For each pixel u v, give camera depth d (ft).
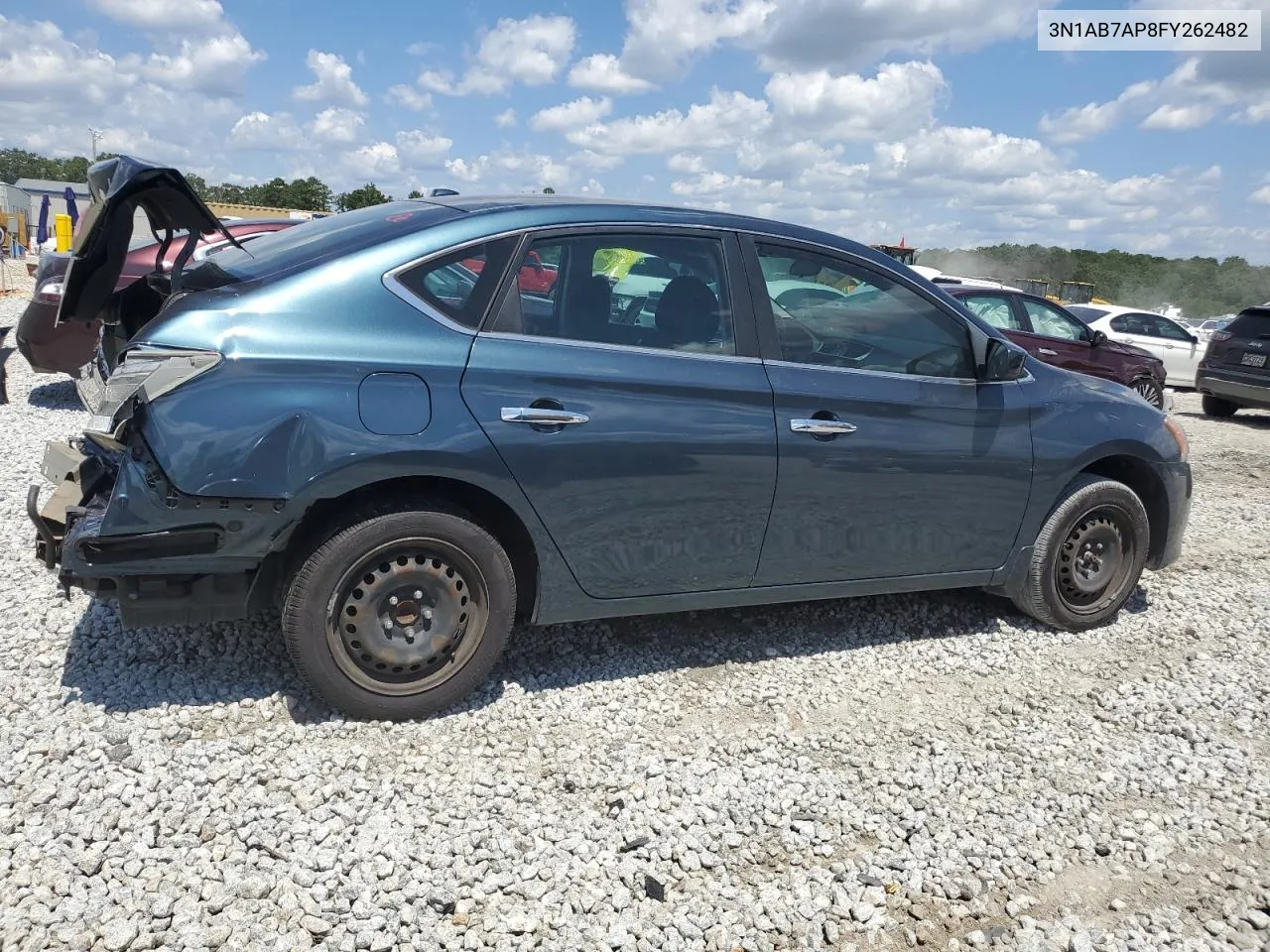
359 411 10.30
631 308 11.97
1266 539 22.59
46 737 10.22
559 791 10.32
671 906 8.76
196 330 10.07
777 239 13.07
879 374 13.34
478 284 11.19
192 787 9.62
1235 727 12.94
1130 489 15.79
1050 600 15.26
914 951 8.46
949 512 13.98
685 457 11.91
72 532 10.24
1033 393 14.66
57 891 8.10
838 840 9.91
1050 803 10.82
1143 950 8.61
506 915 8.42
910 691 13.39
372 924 8.13
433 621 11.19
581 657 13.46
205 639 12.68
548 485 11.24
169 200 10.80
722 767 11.04
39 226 105.09
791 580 13.24
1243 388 44.50
